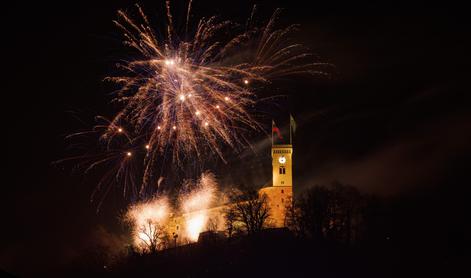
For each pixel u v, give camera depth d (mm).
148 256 143500
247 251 136250
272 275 125062
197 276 128000
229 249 139125
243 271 127312
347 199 149125
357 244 140000
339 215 145250
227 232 151375
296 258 130875
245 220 149375
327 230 142875
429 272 126312
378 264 130000
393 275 125500
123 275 138375
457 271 125562
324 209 146000
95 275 144625
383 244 140000
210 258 135750
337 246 136250
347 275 125625
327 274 125750
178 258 139125
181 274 130625
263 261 130250
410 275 125375
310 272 126188
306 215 145875
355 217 147625
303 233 143375
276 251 134125
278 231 143750
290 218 150500
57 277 149125
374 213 148625
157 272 134750
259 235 142875
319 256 131125
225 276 126000
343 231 143375
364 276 125250
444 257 132000
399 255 134000
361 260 130875
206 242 144750
